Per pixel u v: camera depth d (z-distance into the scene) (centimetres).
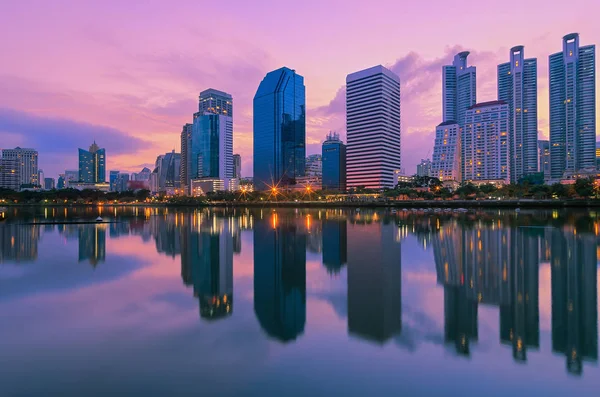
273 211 16275
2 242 4678
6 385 1073
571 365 1195
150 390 1048
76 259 3369
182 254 3688
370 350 1312
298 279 2508
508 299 1961
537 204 13250
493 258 3244
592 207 12425
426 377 1116
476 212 11825
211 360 1243
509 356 1257
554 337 1425
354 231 5922
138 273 2731
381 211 14400
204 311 1794
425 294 2084
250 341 1400
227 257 3488
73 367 1188
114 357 1262
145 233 5872
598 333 1461
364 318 1669
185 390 1045
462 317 1677
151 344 1373
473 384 1073
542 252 3541
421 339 1410
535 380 1097
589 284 2275
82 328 1545
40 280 2484
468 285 2288
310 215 12012
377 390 1038
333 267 2939
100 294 2117
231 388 1054
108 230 6425
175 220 9412
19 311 1780
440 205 15925
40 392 1038
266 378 1112
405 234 5316
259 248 4088
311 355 1276
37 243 4581
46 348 1338
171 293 2144
